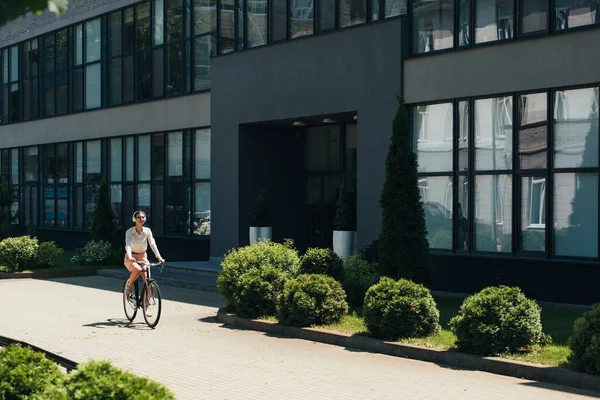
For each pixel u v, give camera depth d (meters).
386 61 19.00
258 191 23.70
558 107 16.20
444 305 15.70
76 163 32.38
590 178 15.67
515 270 16.80
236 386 9.24
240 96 23.20
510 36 17.00
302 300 12.84
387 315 11.52
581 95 15.81
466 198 17.86
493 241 17.38
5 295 18.89
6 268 23.77
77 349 11.70
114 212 30.17
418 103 18.66
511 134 17.02
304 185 24.52
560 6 16.12
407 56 18.73
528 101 16.72
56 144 33.69
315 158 24.20
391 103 18.89
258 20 22.95
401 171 16.14
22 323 14.33
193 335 13.00
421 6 18.62
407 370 10.09
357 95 19.69
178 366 10.44
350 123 22.83
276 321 13.50
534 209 16.59
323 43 20.55
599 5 15.48
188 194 26.44
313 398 8.63
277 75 21.92
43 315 15.39
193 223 26.17
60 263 26.47
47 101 34.03
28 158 35.88
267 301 14.02
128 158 29.41
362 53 19.56
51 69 33.66
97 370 6.21
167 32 27.00
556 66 16.09
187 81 26.25
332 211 23.56
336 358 10.95
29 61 35.25
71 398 5.73
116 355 11.23
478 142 17.66
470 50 17.59
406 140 16.22
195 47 25.78
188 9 26.00
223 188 23.92
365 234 19.45
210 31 25.11
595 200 15.59
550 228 16.25
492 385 9.20
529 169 16.66
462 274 17.81
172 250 27.06
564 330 12.34
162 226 27.64
